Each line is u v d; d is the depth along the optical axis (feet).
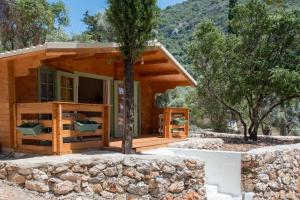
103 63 39.50
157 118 48.01
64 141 29.60
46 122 27.02
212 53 48.98
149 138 38.91
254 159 27.89
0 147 30.30
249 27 46.98
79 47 27.63
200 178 24.31
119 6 24.67
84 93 40.98
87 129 27.48
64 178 20.97
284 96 46.24
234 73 47.50
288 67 45.75
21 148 28.71
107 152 27.37
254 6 46.34
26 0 64.08
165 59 37.50
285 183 31.37
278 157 30.78
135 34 24.73
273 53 46.60
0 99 30.27
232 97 47.73
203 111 67.87
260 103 48.42
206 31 50.47
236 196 27.63
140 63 39.27
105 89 39.99
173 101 74.18
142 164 22.25
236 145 43.29
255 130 48.83
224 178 28.81
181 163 23.32
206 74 51.62
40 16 66.69
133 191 22.11
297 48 46.78
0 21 64.13
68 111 28.94
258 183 27.96
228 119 65.05
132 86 26.22
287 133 77.20
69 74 34.63
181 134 41.60
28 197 19.57
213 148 40.27
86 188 21.48
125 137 26.37
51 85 32.71
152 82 48.52
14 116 29.22
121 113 42.04
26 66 28.71
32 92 31.32
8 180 21.57
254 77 45.83
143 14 24.71
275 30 45.96
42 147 27.17
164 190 22.41
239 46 47.67
